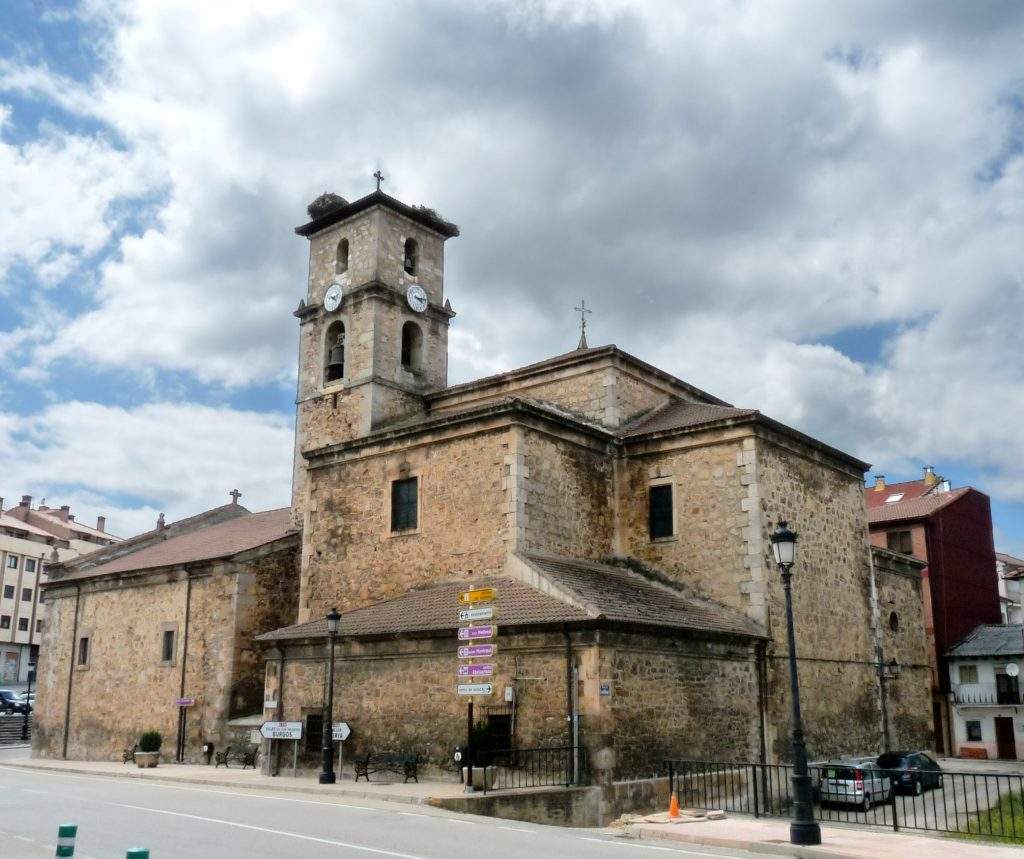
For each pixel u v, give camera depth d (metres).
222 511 43.72
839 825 18.98
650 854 12.91
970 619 44.75
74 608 37.16
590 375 29.59
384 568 26.41
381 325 32.81
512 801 18.06
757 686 23.92
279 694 24.72
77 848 12.09
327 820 15.29
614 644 20.16
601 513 26.86
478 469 24.92
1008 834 17.86
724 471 25.83
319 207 35.69
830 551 28.41
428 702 21.84
